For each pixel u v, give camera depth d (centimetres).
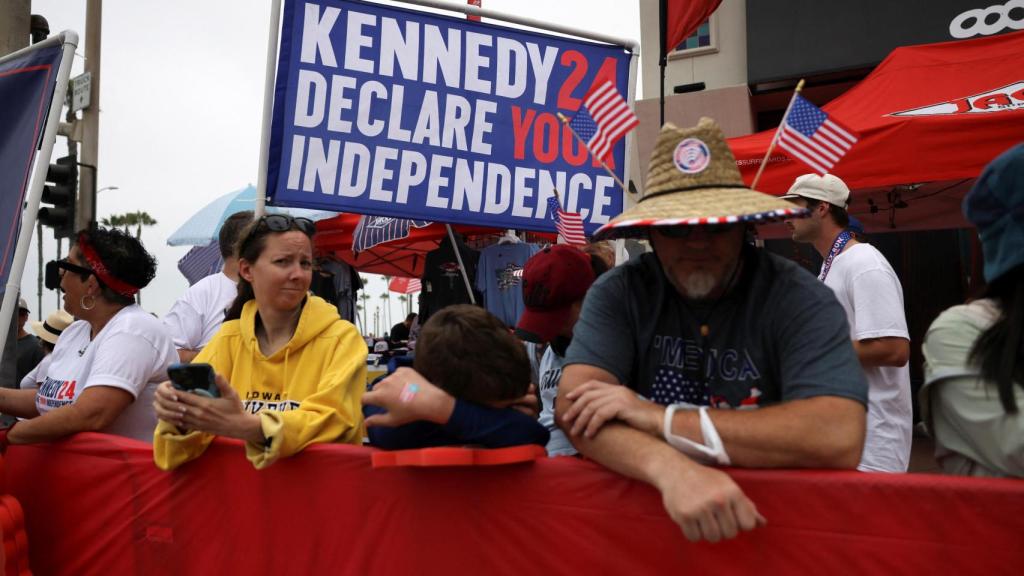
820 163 186
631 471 133
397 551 169
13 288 268
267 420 178
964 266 768
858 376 134
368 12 310
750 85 967
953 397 137
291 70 300
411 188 315
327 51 304
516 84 330
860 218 624
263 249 211
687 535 122
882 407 258
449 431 152
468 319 159
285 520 186
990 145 380
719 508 118
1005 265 124
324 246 829
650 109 993
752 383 148
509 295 563
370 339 549
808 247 761
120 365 235
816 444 127
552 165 334
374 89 310
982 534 117
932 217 610
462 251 564
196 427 178
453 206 320
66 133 751
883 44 883
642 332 158
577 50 340
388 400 151
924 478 121
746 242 156
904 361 249
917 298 794
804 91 968
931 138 391
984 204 128
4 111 300
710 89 1004
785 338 142
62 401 257
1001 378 126
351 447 179
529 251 573
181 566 205
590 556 147
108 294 256
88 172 746
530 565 154
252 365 217
